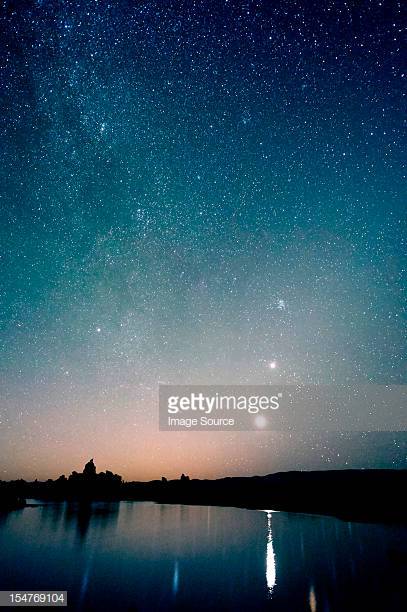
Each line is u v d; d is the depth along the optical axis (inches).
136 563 573.0
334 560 586.2
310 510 1391.5
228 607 375.9
